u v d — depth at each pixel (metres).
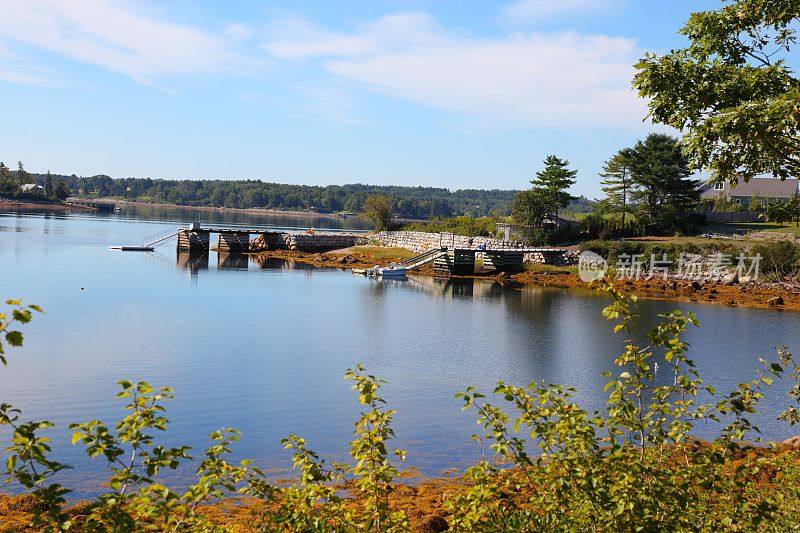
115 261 89.75
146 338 42.94
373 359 39.56
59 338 41.66
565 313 59.44
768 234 95.12
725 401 8.90
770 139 10.77
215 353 39.47
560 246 99.88
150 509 7.64
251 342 43.19
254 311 56.06
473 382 34.50
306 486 9.11
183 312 53.97
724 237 95.88
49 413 26.78
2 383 30.92
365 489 9.11
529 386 9.16
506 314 58.47
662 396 9.00
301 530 8.95
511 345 44.88
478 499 8.52
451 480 21.11
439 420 27.59
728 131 10.84
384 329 49.94
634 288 72.31
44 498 6.88
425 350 42.72
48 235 127.62
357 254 108.31
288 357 39.25
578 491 8.34
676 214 103.12
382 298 67.00
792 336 48.91
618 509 7.68
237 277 80.44
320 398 30.48
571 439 8.60
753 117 10.42
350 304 62.28
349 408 29.06
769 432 26.52
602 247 90.56
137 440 7.78
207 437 24.69
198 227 112.38
